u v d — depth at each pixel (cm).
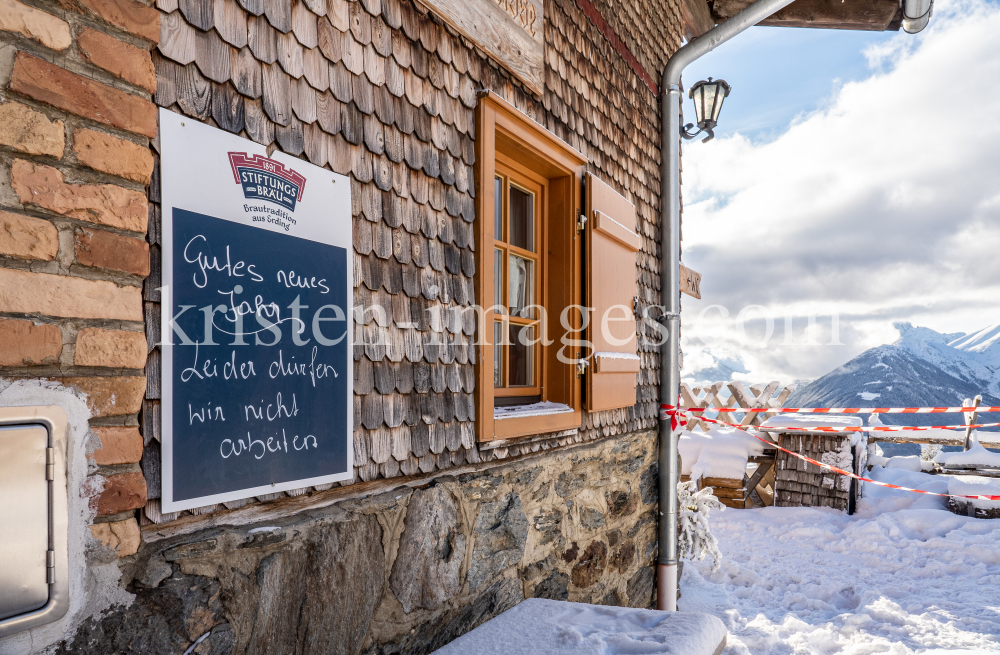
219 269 172
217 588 171
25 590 126
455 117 280
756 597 549
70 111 136
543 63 355
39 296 131
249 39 185
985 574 584
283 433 190
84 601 138
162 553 158
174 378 160
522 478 321
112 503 143
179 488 160
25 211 129
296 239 197
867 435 991
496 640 250
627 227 450
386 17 242
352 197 222
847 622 472
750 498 880
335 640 208
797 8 611
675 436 509
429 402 257
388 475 234
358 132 226
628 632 256
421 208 258
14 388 126
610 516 426
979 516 745
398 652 236
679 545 555
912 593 542
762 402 942
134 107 149
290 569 192
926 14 593
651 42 537
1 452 123
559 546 356
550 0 370
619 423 450
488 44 301
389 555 233
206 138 170
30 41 130
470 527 278
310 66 207
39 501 129
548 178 386
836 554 664
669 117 526
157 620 156
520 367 366
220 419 171
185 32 166
